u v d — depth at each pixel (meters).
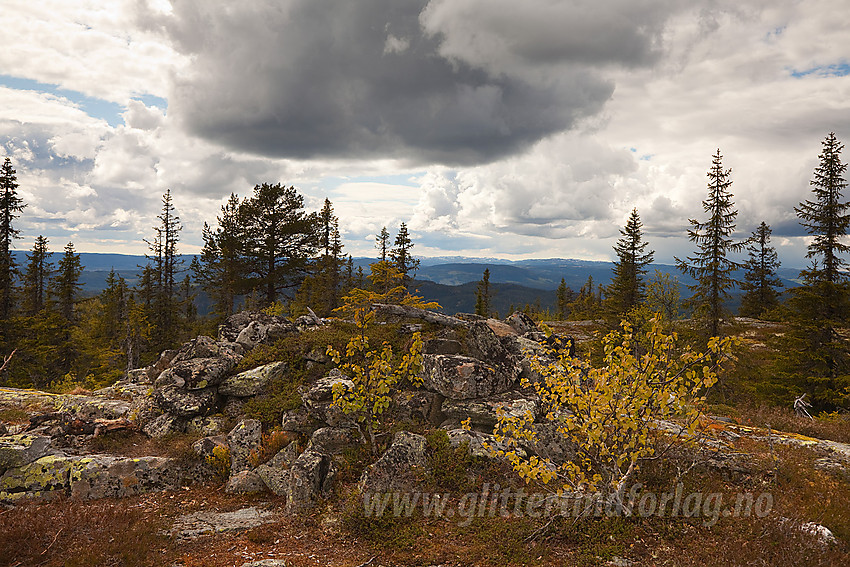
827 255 24.75
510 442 9.23
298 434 12.12
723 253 27.42
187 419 13.18
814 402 22.86
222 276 45.72
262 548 7.82
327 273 54.34
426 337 15.41
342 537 8.23
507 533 7.92
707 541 7.48
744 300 55.34
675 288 30.36
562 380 8.96
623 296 41.50
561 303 83.25
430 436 10.78
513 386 13.15
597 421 8.08
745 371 25.00
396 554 7.59
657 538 7.71
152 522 8.42
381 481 9.38
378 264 22.58
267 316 17.70
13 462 9.85
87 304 59.88
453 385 11.93
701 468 9.91
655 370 8.42
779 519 7.57
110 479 10.16
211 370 13.81
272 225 38.03
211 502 10.04
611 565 6.94
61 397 17.05
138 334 46.59
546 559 7.29
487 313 75.31
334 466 10.55
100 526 7.83
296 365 14.88
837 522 7.79
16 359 36.53
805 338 23.83
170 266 59.22
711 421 13.02
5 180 39.62
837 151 25.19
